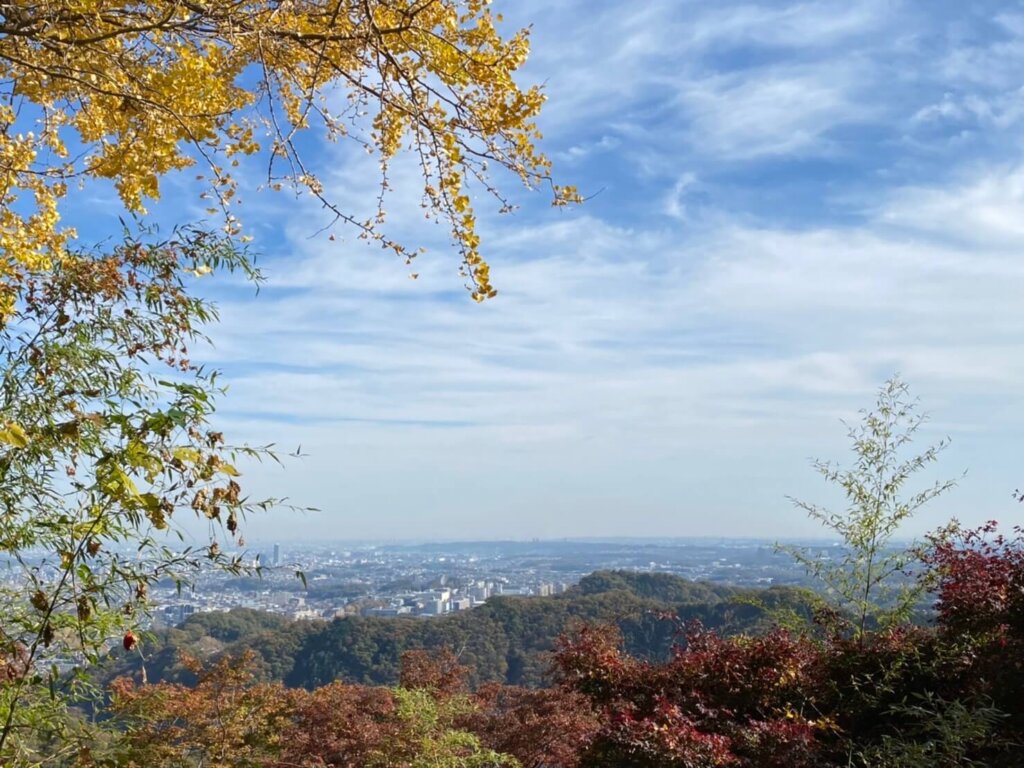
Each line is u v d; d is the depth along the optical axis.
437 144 3.33
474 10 3.29
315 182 3.31
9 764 2.34
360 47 3.32
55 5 2.94
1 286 2.68
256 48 3.33
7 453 2.45
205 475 2.36
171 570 2.41
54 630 2.38
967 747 3.88
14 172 3.61
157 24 2.86
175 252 2.95
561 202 3.40
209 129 3.60
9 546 2.42
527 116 3.31
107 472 2.29
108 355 2.71
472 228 3.44
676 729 3.79
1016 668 4.09
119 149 3.69
